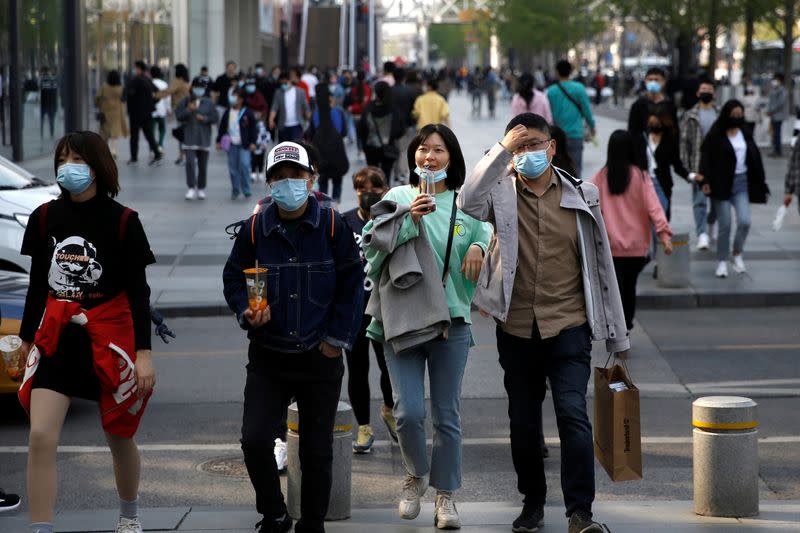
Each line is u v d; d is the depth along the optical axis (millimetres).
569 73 46062
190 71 134375
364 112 50875
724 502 16219
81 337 13828
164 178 66750
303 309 14367
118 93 75125
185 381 26828
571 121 45781
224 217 51625
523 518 15750
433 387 15852
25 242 14109
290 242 14422
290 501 16859
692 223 49750
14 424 23156
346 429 16719
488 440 21891
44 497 13586
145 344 13977
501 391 25641
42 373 13836
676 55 142625
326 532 15789
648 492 18766
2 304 23719
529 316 15227
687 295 35531
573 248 15312
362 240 15469
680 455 20828
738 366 27766
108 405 14023
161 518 16438
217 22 135750
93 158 13742
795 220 51156
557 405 15086
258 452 14242
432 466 15891
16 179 34781
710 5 105812
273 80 90438
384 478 19641
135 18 108312
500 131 110312
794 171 38000
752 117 79688
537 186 15383
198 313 34812
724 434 16219
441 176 15688
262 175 68812
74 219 13891
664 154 35375
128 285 13977
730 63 159875
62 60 75438
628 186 26625
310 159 14703
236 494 18812
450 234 15641
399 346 15367
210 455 21094
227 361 28875
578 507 14750
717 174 37250
